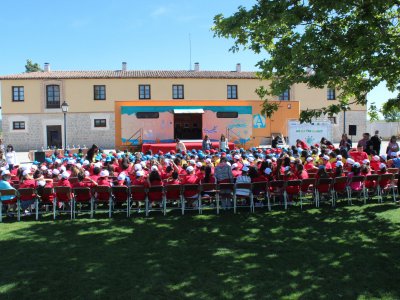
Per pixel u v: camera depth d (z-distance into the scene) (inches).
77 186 377.1
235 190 380.2
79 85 1471.5
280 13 324.8
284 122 899.4
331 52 323.0
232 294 201.6
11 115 1445.6
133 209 388.2
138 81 1497.3
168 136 849.5
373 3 308.2
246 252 266.5
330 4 306.5
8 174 370.6
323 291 204.8
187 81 1519.4
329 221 344.5
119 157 559.2
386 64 311.6
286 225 333.4
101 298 197.8
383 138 1681.8
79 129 1476.4
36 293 203.9
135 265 243.4
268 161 431.2
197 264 244.5
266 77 400.5
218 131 874.1
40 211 399.5
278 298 197.2
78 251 271.0
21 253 267.0
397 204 407.2
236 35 375.2
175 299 196.5
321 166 399.9
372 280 218.2
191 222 347.3
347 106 364.2
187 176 390.3
